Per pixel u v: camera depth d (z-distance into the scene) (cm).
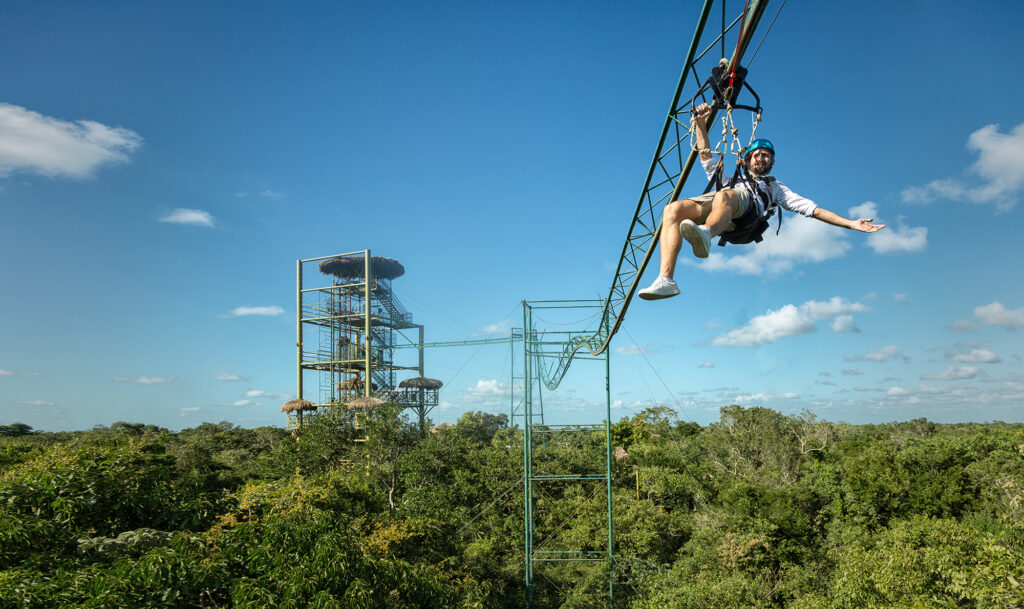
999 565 1231
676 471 4650
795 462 4884
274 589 913
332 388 6919
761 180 416
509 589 3019
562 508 3938
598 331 2302
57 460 1137
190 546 966
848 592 1683
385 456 3875
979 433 3981
